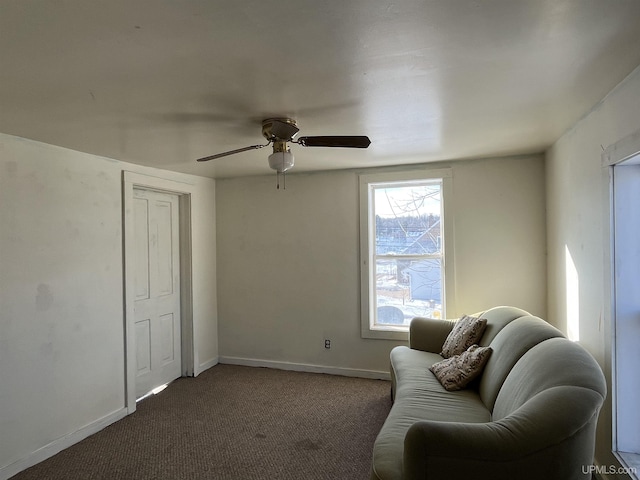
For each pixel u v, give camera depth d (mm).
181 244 4418
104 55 1563
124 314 3473
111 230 3379
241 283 4738
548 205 3557
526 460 1505
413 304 4191
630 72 1838
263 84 1891
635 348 2104
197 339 4461
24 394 2658
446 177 3953
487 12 1304
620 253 2127
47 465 2666
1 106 2111
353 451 2752
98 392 3199
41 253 2801
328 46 1524
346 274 4332
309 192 4453
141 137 2764
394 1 1231
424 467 1548
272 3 1229
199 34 1414
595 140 2318
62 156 2977
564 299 3062
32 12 1246
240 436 2998
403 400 2482
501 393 2180
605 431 2189
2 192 2566
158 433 3084
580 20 1362
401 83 1908
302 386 4016
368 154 3562
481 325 3035
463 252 3920
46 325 2818
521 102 2225
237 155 3424
